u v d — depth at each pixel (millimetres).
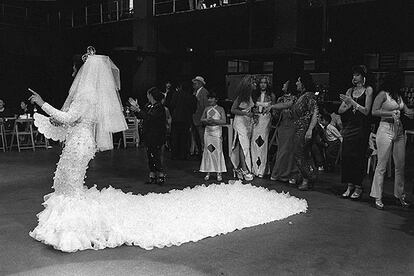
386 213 5645
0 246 4184
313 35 12391
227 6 13672
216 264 3834
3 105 12484
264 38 13477
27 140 12383
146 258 3941
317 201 6250
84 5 18953
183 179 7789
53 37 18000
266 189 6531
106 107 4664
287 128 7551
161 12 16750
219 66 14852
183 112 9914
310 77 7027
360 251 4230
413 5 10312
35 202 5895
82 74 4562
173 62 16578
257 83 7949
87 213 4219
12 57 16844
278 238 4578
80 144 4281
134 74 16469
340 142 8695
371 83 6359
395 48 11102
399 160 5914
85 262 3828
